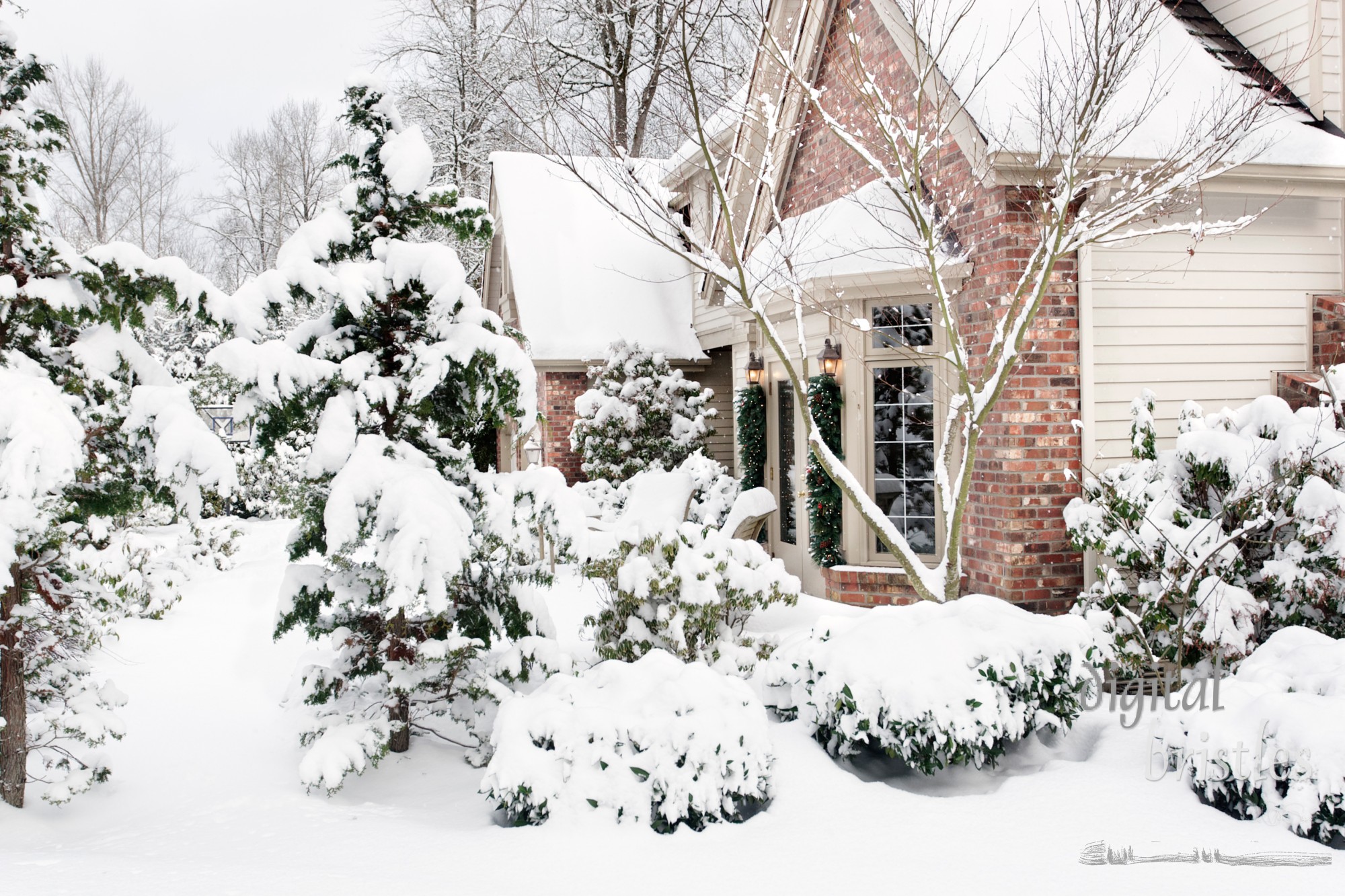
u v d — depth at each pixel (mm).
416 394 5371
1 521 4277
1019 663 4770
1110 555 6609
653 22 8133
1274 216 8422
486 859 3881
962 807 4352
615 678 4977
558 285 16922
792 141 11141
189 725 6570
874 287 8961
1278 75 8719
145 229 40094
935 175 7516
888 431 9180
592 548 6066
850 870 3725
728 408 16938
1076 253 7926
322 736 5371
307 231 5551
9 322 5086
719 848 3975
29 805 5238
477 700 5684
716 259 6746
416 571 4961
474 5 22594
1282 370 8500
